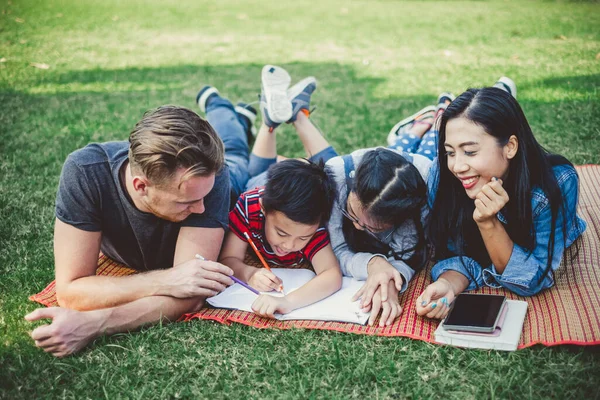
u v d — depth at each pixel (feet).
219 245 10.01
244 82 22.49
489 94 9.37
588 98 18.44
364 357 8.67
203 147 8.58
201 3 39.83
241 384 8.31
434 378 8.25
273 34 30.83
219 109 14.69
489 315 9.02
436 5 37.22
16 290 10.48
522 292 9.94
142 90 21.56
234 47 28.25
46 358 8.73
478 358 8.52
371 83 22.03
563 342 8.54
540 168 9.67
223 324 9.52
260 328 9.43
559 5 34.73
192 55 26.73
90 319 8.91
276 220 9.64
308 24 33.12
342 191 10.54
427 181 10.62
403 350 8.82
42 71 23.98
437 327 9.28
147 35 30.89
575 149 14.99
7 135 17.21
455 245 10.62
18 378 8.35
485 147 9.27
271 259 11.36
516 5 35.70
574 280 10.14
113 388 8.21
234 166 12.71
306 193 9.45
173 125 8.51
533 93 19.44
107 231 9.95
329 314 9.62
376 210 9.38
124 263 11.01
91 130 17.67
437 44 27.40
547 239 9.85
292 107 13.14
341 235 10.77
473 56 24.98
